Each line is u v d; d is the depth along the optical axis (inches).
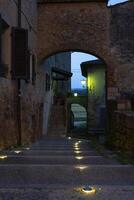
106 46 741.9
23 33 511.2
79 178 185.3
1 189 159.6
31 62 673.6
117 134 507.8
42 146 528.7
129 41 736.3
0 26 422.3
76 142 707.4
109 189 160.9
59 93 1326.3
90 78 1218.6
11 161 263.1
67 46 751.1
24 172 197.8
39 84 795.4
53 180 180.2
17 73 504.4
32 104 695.1
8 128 468.8
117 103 694.5
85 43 746.8
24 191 156.6
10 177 186.1
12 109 500.7
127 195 151.4
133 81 732.7
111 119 633.0
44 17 757.3
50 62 1036.5
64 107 1091.9
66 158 286.2
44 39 757.9
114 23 740.0
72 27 750.5
